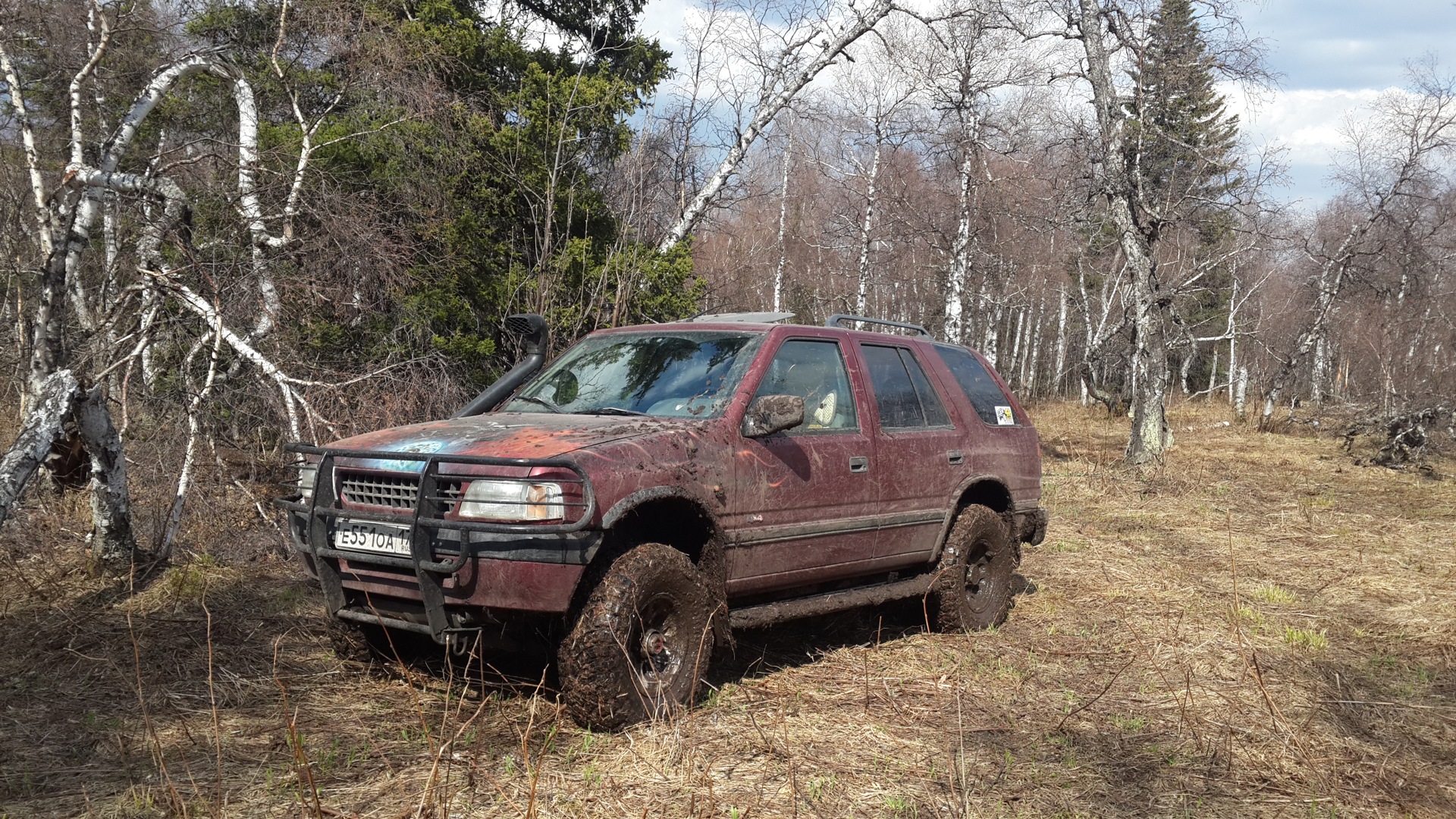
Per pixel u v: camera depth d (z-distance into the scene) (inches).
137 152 446.0
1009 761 167.2
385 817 134.5
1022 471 269.9
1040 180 835.4
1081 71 722.8
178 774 146.3
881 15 694.5
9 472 216.2
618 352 217.8
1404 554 386.6
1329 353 1502.2
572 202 504.1
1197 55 681.0
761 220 1282.0
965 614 246.2
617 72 682.8
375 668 196.2
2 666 191.8
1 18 328.5
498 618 164.7
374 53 445.1
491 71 558.9
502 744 161.6
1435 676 230.2
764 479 191.8
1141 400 694.5
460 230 484.1
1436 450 813.9
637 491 165.2
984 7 775.1
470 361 482.3
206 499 294.0
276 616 230.5
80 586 244.5
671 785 148.7
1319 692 212.2
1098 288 1772.9
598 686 161.3
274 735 162.9
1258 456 818.8
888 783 155.4
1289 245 1100.5
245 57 496.1
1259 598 305.0
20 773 144.8
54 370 287.1
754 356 201.8
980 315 1301.7
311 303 376.8
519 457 159.9
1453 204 1081.4
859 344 230.8
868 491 217.0
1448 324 1154.0
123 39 391.2
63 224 292.0
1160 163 722.2
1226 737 182.2
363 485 171.6
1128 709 196.9
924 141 897.5
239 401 325.1
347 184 442.3
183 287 302.2
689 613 176.6
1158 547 394.0
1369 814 152.3
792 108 778.8
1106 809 150.3
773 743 168.1
